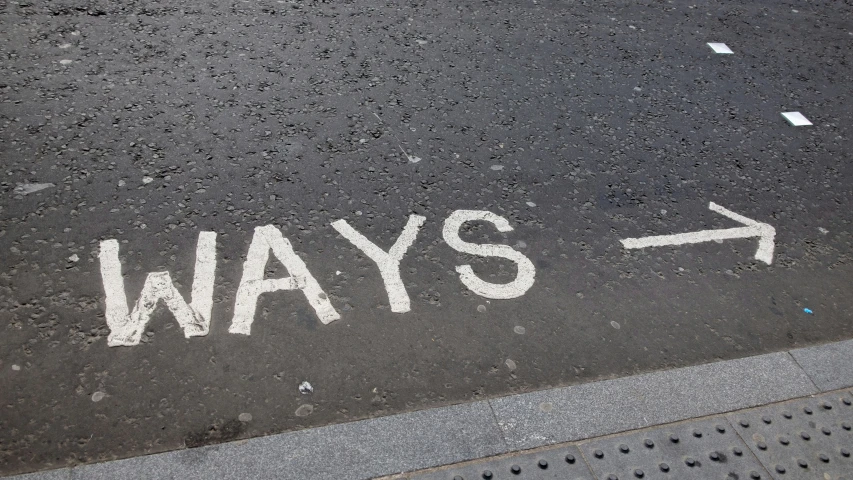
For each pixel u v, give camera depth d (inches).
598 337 147.2
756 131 228.5
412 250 162.6
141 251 152.5
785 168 212.8
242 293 145.6
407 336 141.0
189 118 194.4
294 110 203.8
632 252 171.6
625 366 141.6
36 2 234.7
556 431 125.9
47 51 212.7
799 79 263.6
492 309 149.7
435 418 125.7
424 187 182.5
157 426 119.2
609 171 199.2
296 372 131.1
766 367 144.7
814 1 332.2
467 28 260.8
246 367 130.7
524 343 143.2
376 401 128.0
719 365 144.1
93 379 125.3
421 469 117.0
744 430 129.6
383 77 225.0
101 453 114.3
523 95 227.3
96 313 137.3
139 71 210.2
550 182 191.2
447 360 137.3
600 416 129.6
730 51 274.8
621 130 217.9
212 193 170.6
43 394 121.8
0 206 158.4
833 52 287.6
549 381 136.2
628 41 269.9
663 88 243.6
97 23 229.8
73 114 189.8
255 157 183.8
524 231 173.0
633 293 159.6
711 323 155.0
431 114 211.3
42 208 159.6
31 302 137.7
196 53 222.5
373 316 144.4
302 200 172.4
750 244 180.1
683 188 197.2
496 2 282.8
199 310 140.6
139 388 124.7
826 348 151.3
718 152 215.2
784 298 164.9
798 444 127.7
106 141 182.2
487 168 192.9
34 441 114.8
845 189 207.6
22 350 128.5
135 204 164.4
